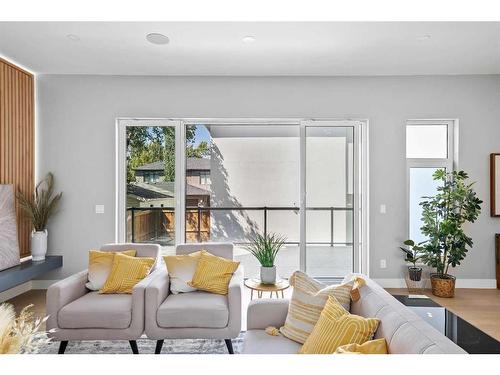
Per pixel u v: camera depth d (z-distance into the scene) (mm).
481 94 4137
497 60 3730
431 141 4328
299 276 2084
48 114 4168
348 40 3273
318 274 4230
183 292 2701
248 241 5426
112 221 4188
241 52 3533
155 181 4273
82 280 2729
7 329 933
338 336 1498
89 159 4188
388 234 4172
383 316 1511
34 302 3664
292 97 4168
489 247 4152
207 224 5324
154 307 2398
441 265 3830
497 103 4137
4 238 3547
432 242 3836
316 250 4242
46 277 4152
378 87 4160
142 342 2695
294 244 5438
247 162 5441
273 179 5453
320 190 4230
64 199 4172
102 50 3510
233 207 5406
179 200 4238
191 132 5191
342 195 4230
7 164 3725
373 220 4176
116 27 3047
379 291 1812
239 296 2412
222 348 2580
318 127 4230
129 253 2932
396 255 4168
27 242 4027
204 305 2410
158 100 4168
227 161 5438
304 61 3744
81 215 4184
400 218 4168
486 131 4148
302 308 1938
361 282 1948
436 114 4152
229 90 4168
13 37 3242
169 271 2766
